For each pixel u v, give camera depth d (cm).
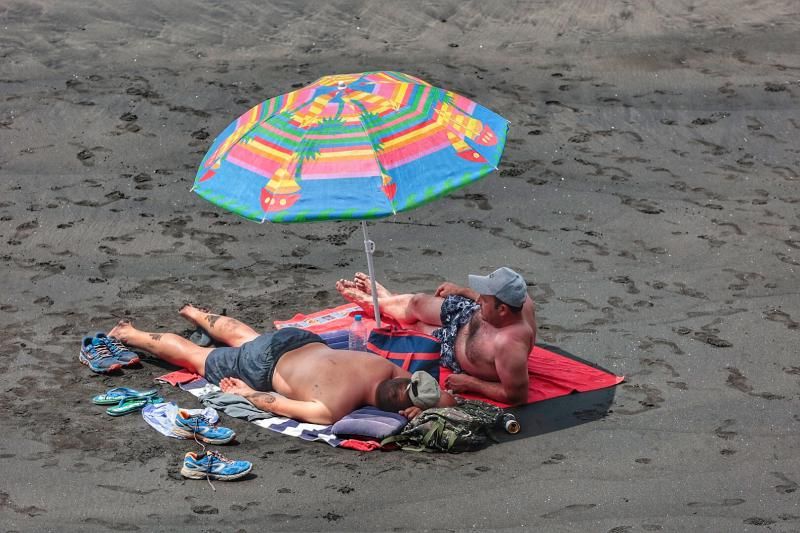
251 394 1295
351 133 1223
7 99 2156
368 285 1520
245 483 1155
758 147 2130
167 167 1984
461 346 1349
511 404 1315
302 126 1239
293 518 1095
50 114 2117
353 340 1405
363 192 1181
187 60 2353
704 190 1972
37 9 2508
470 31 2578
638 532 1079
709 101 2284
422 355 1391
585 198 1933
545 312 1565
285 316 1543
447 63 2411
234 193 1215
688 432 1270
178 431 1238
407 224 1850
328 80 1327
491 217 1873
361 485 1155
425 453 1224
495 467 1196
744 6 2730
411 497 1134
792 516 1109
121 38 2430
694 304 1591
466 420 1230
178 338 1395
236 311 1558
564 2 2712
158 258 1714
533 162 2053
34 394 1328
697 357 1444
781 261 1731
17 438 1229
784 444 1247
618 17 2656
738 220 1866
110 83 2233
